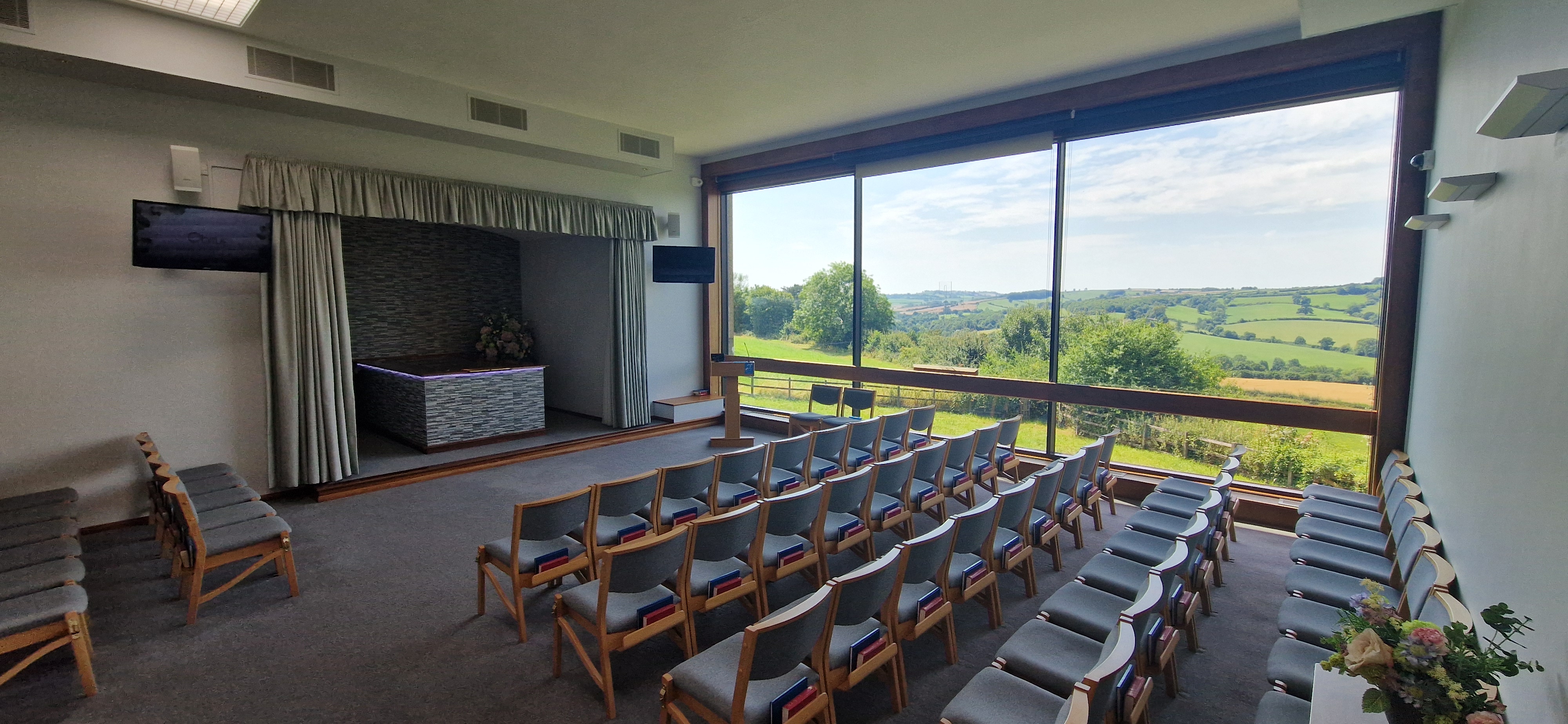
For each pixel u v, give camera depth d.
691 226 8.34
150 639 3.03
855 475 3.49
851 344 7.29
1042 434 5.88
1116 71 5.05
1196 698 2.63
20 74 4.04
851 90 5.57
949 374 6.37
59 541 3.23
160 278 4.59
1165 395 5.06
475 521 4.68
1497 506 2.04
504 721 2.47
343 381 5.33
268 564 3.90
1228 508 3.59
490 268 8.84
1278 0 3.85
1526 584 1.71
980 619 3.28
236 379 4.94
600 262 7.79
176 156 4.45
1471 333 2.57
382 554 4.07
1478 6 2.81
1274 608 3.41
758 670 1.87
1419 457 3.53
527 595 3.52
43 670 2.77
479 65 4.96
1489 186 2.38
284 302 5.02
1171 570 2.18
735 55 4.76
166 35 4.11
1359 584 2.72
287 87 4.57
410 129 5.48
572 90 5.59
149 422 4.60
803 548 3.26
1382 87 4.04
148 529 4.48
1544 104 1.39
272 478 5.06
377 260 7.79
